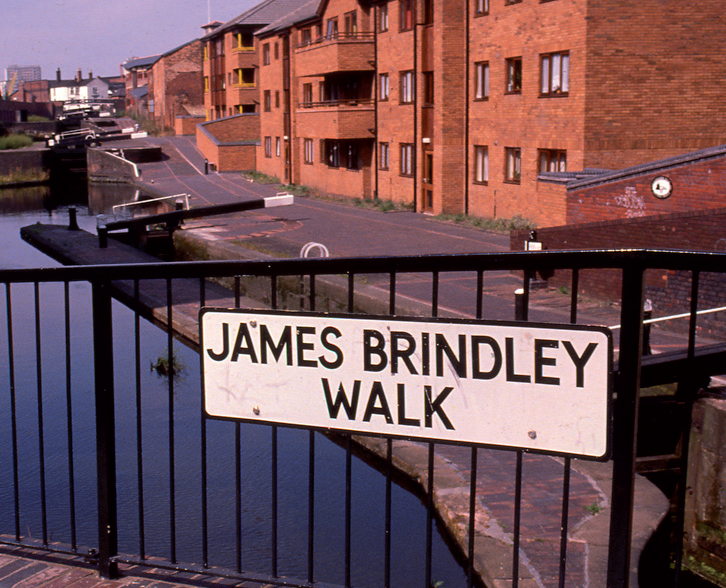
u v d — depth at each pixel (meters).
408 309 15.80
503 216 28.67
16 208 50.59
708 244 13.94
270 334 2.72
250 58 66.69
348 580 2.92
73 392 12.80
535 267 2.32
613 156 23.89
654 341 12.74
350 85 40.50
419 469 7.88
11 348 3.76
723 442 7.18
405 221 31.30
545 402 2.31
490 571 5.53
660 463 8.37
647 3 23.38
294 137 50.09
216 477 8.98
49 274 3.56
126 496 8.58
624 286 2.15
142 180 59.31
